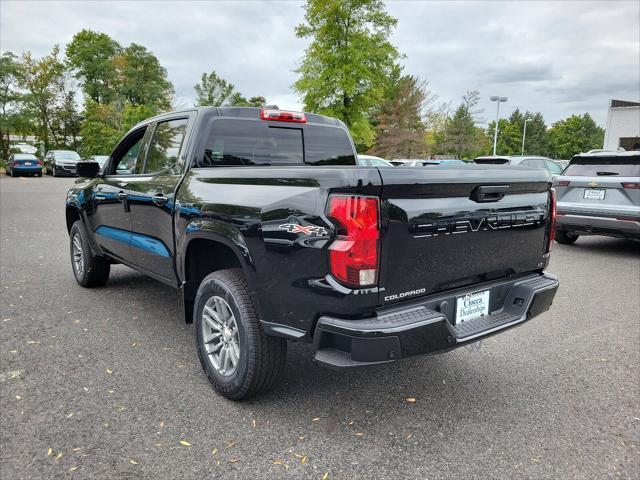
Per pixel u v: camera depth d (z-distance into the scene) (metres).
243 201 2.68
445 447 2.54
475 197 2.63
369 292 2.25
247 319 2.71
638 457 2.47
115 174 4.53
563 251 8.19
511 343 4.02
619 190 7.26
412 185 2.30
